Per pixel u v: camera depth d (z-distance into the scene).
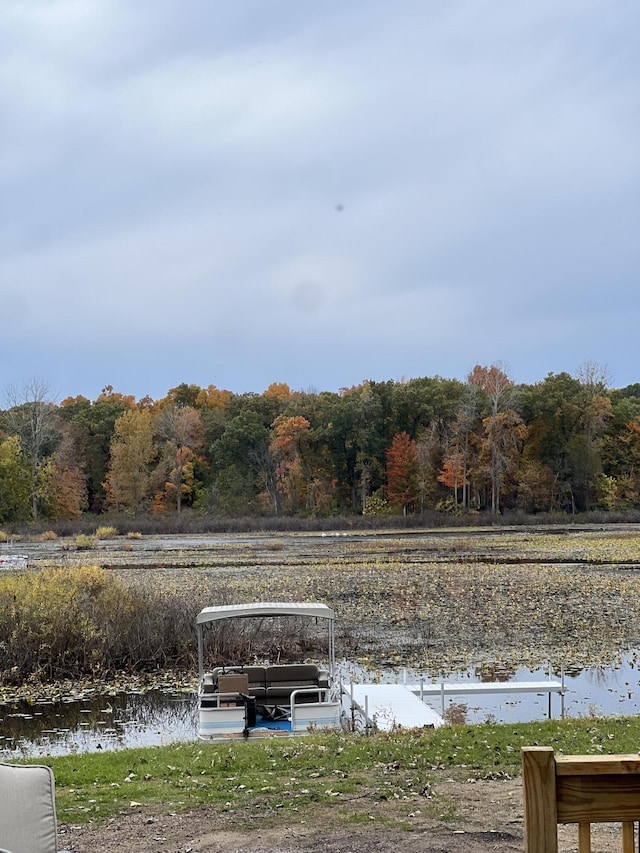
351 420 115.69
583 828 3.96
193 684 22.97
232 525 90.25
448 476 108.62
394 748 11.53
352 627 29.16
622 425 113.88
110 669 24.89
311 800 9.05
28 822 5.15
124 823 8.55
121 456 113.88
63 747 16.64
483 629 28.58
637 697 19.12
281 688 18.02
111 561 52.44
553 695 19.30
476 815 8.27
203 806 9.05
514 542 64.25
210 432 123.56
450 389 122.50
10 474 100.31
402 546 61.62
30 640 25.14
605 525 88.19
